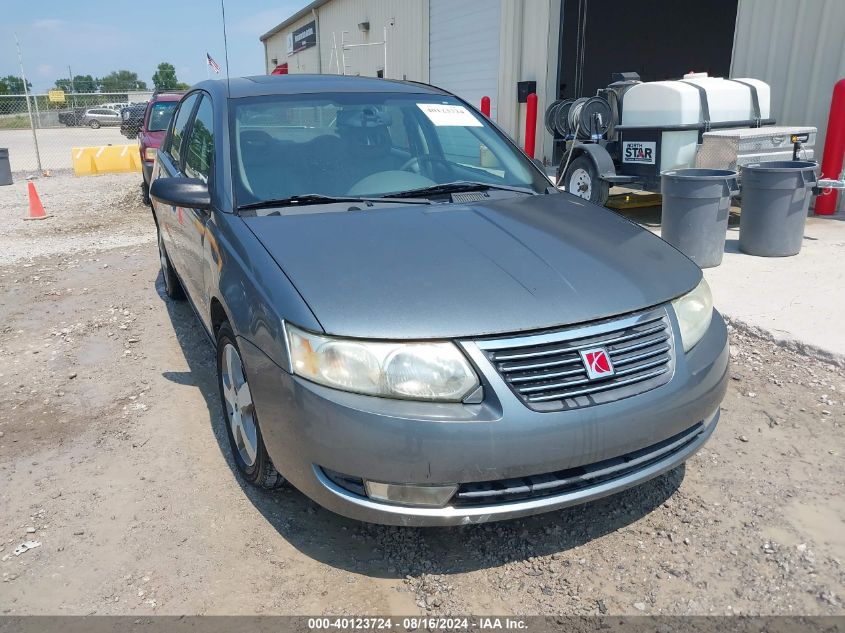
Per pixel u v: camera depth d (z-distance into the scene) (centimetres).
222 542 274
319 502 247
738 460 323
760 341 454
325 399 229
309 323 234
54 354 478
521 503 235
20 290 638
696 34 1712
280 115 362
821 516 282
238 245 288
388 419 223
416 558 264
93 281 660
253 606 241
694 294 280
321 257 265
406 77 1747
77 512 296
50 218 1059
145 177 1147
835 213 803
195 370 441
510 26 1263
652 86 729
